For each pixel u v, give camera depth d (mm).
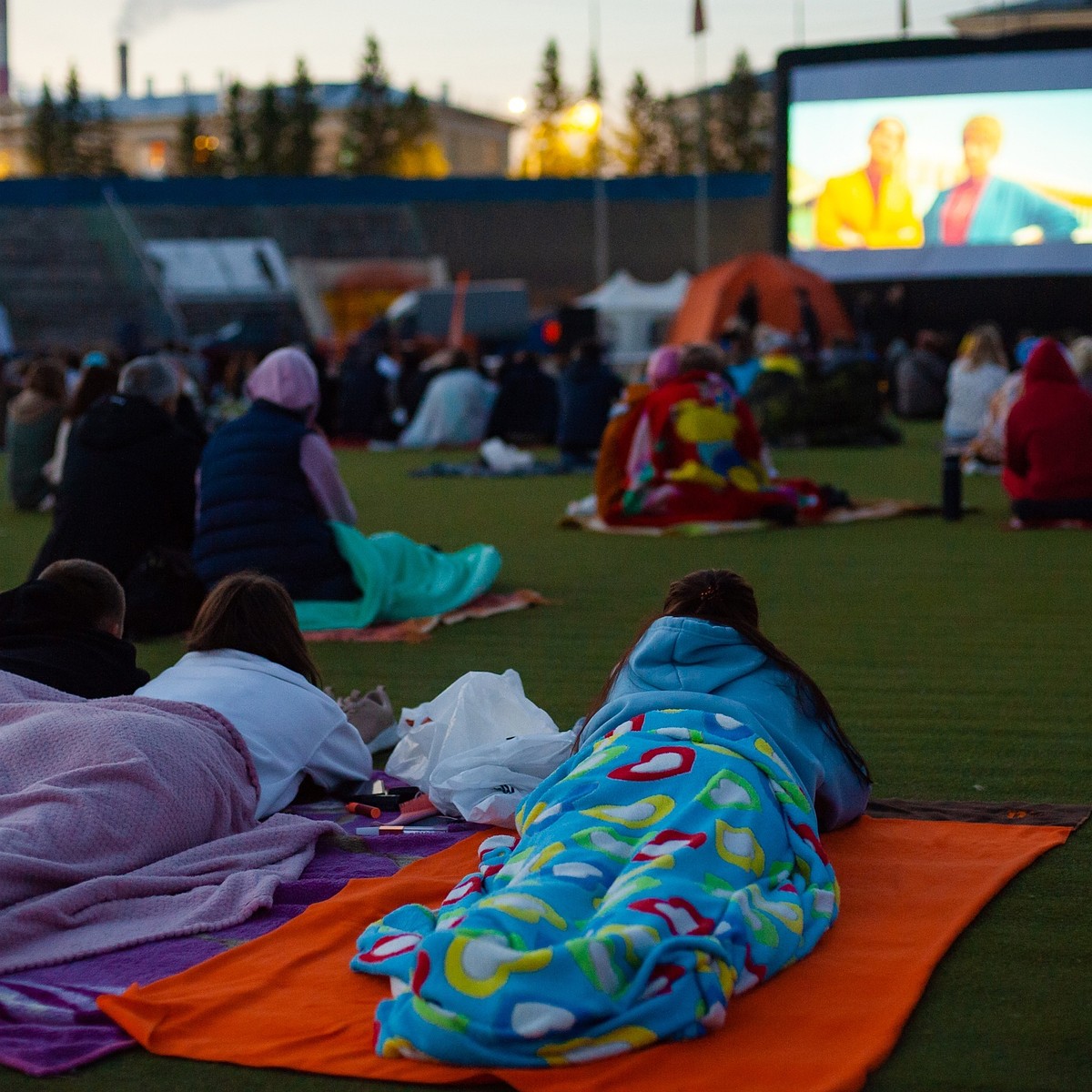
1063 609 6578
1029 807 3711
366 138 64250
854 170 24938
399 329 33031
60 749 3299
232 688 3824
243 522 6258
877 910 2977
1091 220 24094
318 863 3398
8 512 11414
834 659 5629
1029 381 9391
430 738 4098
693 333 23938
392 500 11695
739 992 2525
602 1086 2236
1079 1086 2275
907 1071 2326
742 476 9445
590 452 14188
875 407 16281
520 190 41562
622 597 7039
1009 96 24078
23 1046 2443
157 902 3045
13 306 41688
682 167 65312
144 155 69250
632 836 2719
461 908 2725
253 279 40719
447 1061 2324
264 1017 2525
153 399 6375
